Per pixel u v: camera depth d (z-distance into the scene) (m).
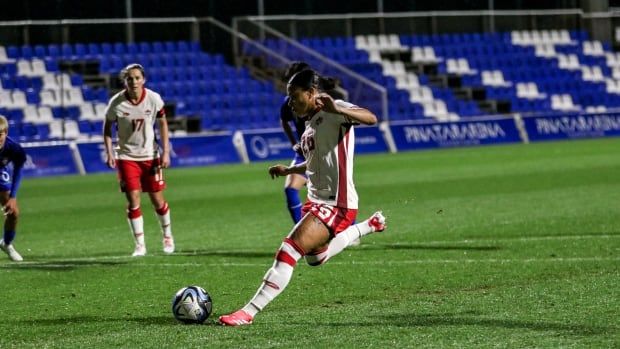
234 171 69.50
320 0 104.50
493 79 105.06
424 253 32.53
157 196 34.47
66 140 79.56
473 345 19.14
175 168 73.25
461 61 105.06
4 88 82.88
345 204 21.44
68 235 40.66
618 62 112.00
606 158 72.25
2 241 33.56
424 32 106.25
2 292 27.14
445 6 109.75
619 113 99.06
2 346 20.39
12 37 86.69
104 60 88.12
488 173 62.91
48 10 92.75
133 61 89.31
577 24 112.75
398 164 71.62
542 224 39.16
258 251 34.41
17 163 33.25
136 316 23.33
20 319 23.33
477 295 24.67
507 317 21.72
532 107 104.06
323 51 99.50
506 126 92.06
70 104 83.38
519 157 75.06
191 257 33.16
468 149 85.25
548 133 94.06
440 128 88.12
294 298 25.17
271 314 22.94
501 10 112.12
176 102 87.25
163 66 90.44
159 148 35.28
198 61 92.25
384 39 103.50
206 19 91.88
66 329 22.03
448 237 36.28
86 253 35.28
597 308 22.48
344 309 23.41
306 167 21.95
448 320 21.55
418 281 27.23
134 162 33.97
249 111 89.38
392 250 33.34
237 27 94.81
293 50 93.06
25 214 48.09
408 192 53.28
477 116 99.94
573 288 25.11
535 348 18.83
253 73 92.94
